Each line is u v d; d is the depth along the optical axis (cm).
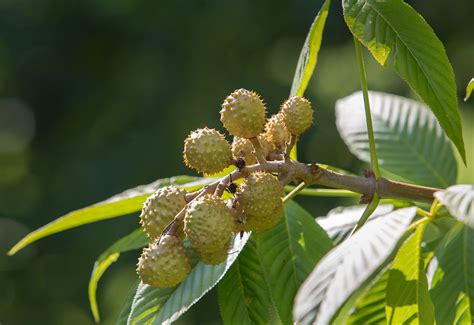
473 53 436
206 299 413
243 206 134
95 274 149
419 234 140
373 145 139
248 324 142
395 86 440
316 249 143
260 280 143
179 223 133
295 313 125
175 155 436
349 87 453
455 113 136
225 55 457
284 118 137
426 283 139
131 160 438
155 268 132
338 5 459
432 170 156
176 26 461
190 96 451
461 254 143
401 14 137
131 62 466
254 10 457
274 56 462
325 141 432
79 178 455
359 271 125
